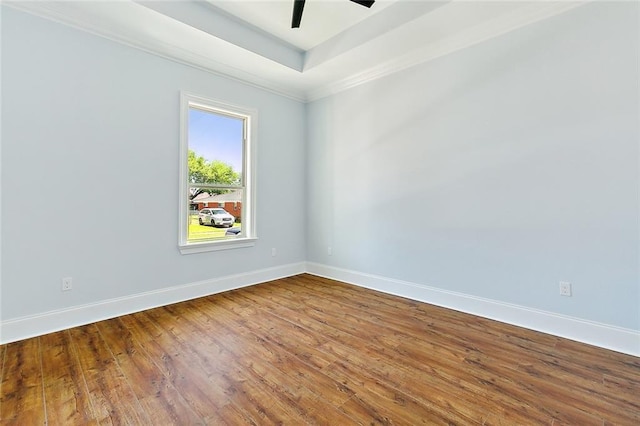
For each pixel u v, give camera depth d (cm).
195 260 347
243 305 321
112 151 285
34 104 245
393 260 363
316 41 351
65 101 259
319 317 288
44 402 162
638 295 215
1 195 232
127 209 295
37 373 189
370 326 266
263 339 240
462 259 304
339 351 221
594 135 230
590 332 233
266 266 422
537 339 240
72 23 260
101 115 278
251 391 173
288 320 280
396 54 334
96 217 277
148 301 309
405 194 349
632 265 217
